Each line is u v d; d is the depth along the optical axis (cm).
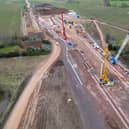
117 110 4984
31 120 4738
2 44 8550
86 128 4453
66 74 6625
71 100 5350
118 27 11425
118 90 5797
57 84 6091
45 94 5638
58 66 7162
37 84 6116
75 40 9625
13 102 5378
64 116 4803
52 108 5081
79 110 4984
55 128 4462
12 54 8025
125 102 5266
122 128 4453
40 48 8469
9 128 4538
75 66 7138
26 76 6575
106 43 9094
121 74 6638
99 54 8106
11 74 6706
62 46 8900
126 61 7450
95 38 9844
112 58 7388
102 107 5091
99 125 4538
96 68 7006
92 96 5516
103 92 5694
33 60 7688
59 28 11344
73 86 5975
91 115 4828
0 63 7519
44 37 9875
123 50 7919
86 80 6278
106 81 6141
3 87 5984
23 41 8869
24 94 5678
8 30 10838
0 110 5119
